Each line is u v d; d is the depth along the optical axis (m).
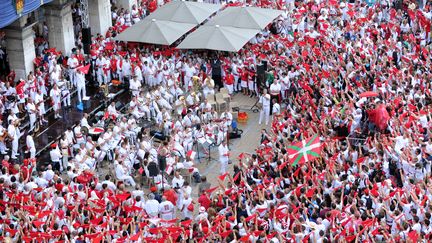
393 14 69.44
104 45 61.66
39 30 60.94
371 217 36.44
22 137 50.12
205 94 56.12
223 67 59.03
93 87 58.03
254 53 60.62
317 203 38.38
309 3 71.56
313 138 42.28
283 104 56.28
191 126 49.91
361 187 40.09
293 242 34.78
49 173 42.62
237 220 38.44
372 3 72.00
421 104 48.53
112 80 58.75
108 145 47.25
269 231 36.97
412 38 63.31
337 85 53.66
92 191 40.53
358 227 35.22
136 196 40.28
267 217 36.94
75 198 40.00
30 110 49.94
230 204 39.34
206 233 36.16
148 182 46.12
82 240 35.53
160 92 54.28
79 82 54.53
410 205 37.19
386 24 67.50
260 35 64.75
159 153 44.78
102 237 35.28
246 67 58.75
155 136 50.66
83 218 37.91
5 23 49.03
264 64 56.91
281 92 55.94
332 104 50.44
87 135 48.38
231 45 59.38
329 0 70.38
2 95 52.09
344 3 70.62
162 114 50.72
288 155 42.19
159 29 61.28
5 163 42.56
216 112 52.69
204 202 40.16
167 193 41.34
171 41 60.50
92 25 64.75
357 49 59.47
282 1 71.12
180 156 47.28
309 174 40.56
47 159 48.16
